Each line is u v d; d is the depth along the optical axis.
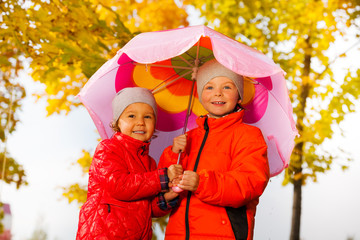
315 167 6.72
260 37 7.14
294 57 7.05
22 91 6.00
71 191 6.64
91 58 4.61
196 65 2.91
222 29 7.21
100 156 2.58
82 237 2.49
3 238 6.57
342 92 6.77
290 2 7.02
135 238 2.50
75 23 4.91
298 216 6.94
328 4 6.88
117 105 2.74
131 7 6.95
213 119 2.69
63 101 6.15
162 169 2.52
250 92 3.00
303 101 6.83
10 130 6.05
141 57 2.26
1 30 4.91
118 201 2.52
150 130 2.73
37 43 4.95
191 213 2.48
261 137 2.62
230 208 2.46
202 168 2.58
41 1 4.88
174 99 3.19
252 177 2.43
